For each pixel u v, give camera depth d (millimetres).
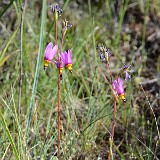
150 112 923
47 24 1135
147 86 997
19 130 733
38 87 917
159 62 1069
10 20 1146
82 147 815
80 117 893
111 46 1115
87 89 917
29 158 744
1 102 886
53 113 881
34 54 1027
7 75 950
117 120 891
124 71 685
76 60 994
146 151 809
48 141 797
